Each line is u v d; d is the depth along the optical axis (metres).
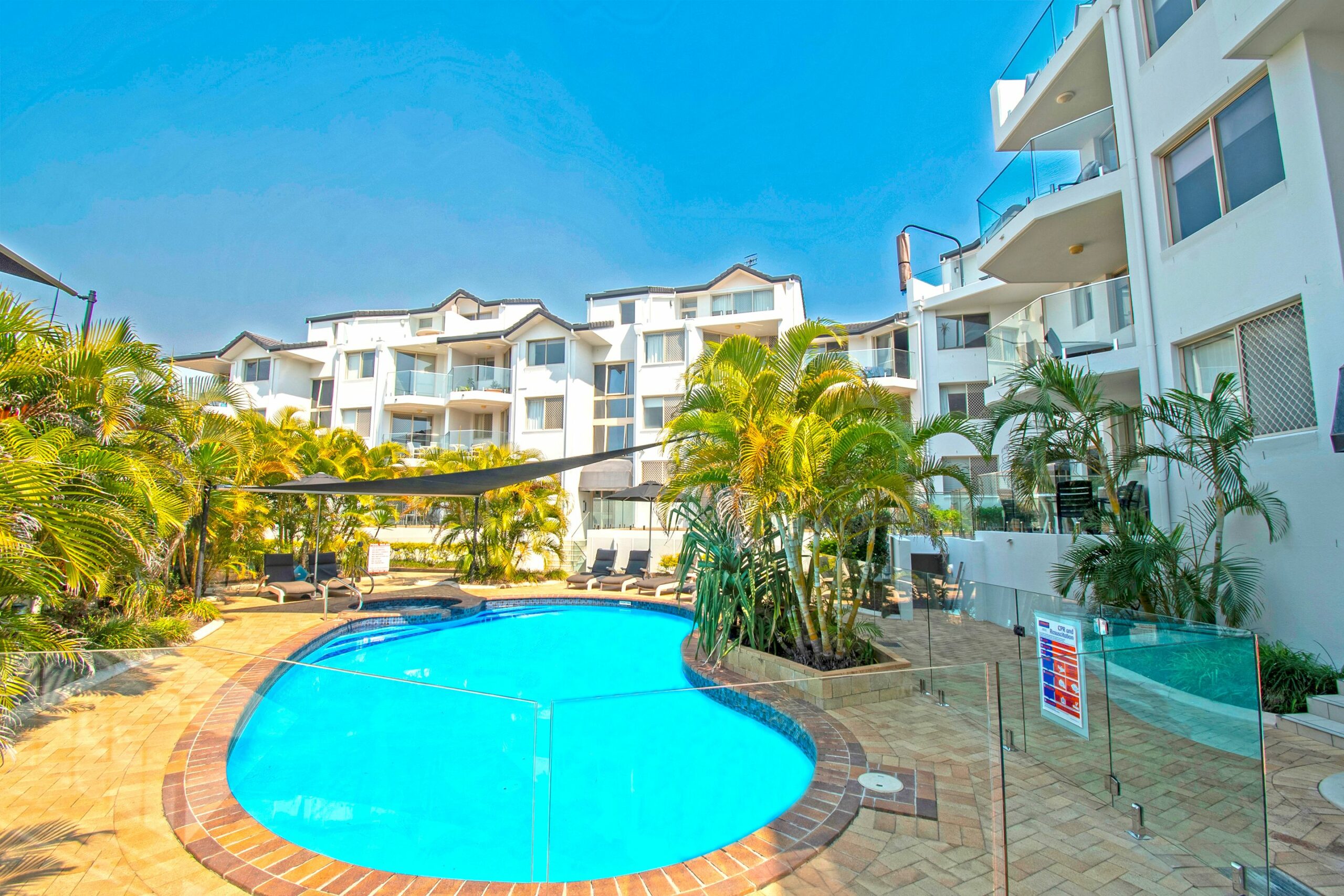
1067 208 10.77
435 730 4.25
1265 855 3.57
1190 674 3.98
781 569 8.91
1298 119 7.11
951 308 22.62
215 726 4.79
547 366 28.11
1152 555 7.00
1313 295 6.95
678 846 4.28
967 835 3.96
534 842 3.83
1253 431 7.59
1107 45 10.30
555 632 12.70
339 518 18.25
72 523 5.25
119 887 3.51
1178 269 8.95
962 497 13.80
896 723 5.24
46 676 4.43
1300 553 7.00
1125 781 4.21
